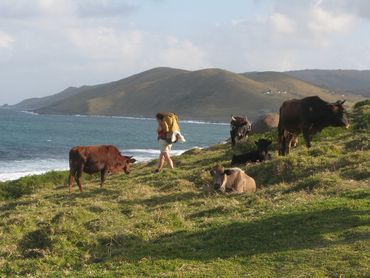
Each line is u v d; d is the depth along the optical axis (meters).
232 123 28.16
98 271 9.16
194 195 16.05
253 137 26.44
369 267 8.01
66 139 99.88
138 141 100.69
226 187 15.83
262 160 20.41
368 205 11.28
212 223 11.77
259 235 10.19
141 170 24.22
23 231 12.50
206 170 19.02
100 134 123.62
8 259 10.80
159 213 12.82
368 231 9.63
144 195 16.69
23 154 64.38
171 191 17.22
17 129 130.88
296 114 20.77
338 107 20.36
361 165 15.69
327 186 14.20
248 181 16.27
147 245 10.69
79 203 15.97
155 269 8.92
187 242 10.27
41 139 96.56
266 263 8.77
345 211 10.97
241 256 9.27
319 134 25.33
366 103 34.91
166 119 21.64
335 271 8.04
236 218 11.91
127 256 9.99
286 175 16.91
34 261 10.43
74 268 10.05
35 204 16.59
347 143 20.31
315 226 10.27
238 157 20.89
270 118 35.94
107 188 18.73
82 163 19.19
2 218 14.26
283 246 9.52
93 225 12.38
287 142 21.86
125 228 11.91
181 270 8.76
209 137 126.88
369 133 22.31
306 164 17.05
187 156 27.89
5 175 41.75
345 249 8.91
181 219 12.60
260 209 12.60
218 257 9.36
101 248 10.98
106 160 19.81
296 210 11.49
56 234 11.48
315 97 20.66
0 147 74.12
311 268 8.26
